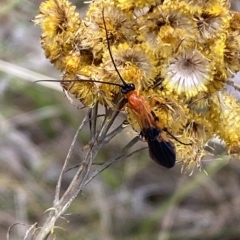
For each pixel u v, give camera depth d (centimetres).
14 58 22
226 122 12
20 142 22
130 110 12
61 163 22
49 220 12
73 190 12
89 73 11
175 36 11
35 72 20
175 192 21
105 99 11
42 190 21
